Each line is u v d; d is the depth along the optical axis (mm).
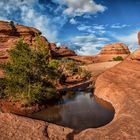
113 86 28234
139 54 32188
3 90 27109
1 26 77750
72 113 23453
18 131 15414
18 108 24781
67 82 46875
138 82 26359
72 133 15906
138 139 13367
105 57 114250
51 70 30344
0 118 17250
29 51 28312
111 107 24141
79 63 86875
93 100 28469
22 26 85375
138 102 19719
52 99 29047
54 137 15055
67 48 103750
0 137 14445
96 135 14641
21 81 26359
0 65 27188
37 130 15750
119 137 13836
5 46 70000
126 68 32469
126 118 16516
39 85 26484
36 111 24859
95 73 61594
